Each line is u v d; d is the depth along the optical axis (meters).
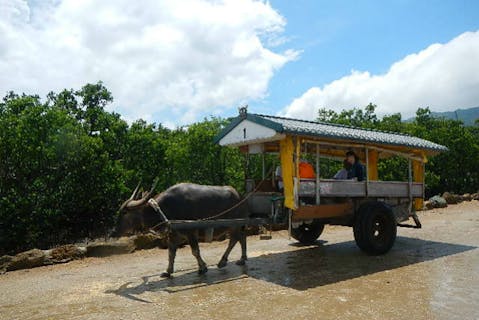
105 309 5.64
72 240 14.17
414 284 6.47
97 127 17.50
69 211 13.82
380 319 5.00
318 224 10.21
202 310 5.51
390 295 5.94
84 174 13.96
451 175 24.88
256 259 8.73
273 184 8.81
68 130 13.26
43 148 12.59
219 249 10.02
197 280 7.09
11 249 12.69
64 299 6.15
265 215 8.32
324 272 7.43
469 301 5.58
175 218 7.36
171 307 5.66
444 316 5.03
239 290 6.41
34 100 14.05
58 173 13.54
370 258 8.51
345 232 12.20
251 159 11.51
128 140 17.53
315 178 8.16
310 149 9.62
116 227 7.33
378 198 9.40
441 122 26.50
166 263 8.55
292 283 6.74
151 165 17.64
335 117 21.25
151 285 6.82
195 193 7.57
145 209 7.29
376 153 10.81
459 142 24.23
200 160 16.56
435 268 7.48
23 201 12.34
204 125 17.17
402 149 9.94
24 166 12.79
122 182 14.95
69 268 8.32
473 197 20.06
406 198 9.93
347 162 9.47
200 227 7.18
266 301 5.82
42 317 5.39
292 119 9.01
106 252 9.45
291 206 7.62
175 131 21.02
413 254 8.77
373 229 8.58
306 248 9.84
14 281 7.39
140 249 10.05
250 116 8.07
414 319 4.97
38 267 8.48
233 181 16.17
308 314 5.25
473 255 8.52
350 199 8.92
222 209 7.72
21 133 12.46
